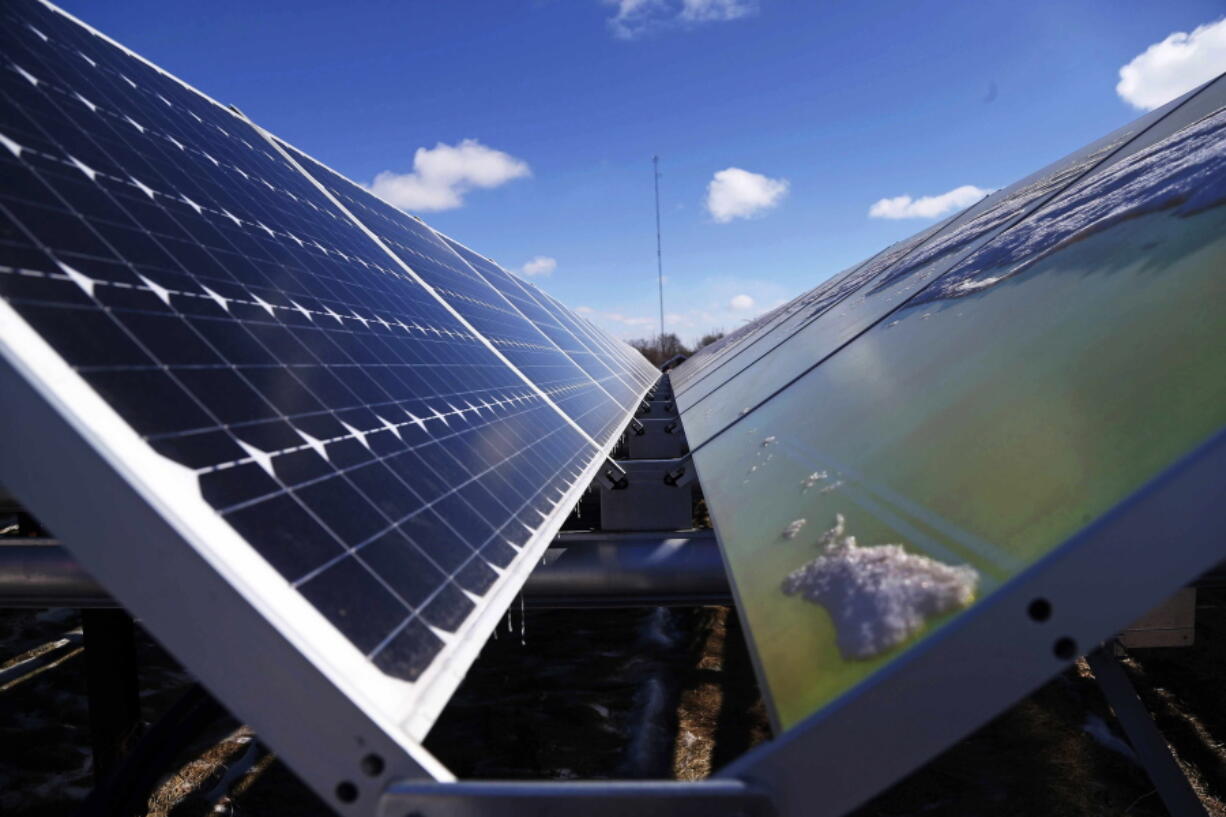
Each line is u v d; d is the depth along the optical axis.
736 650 11.15
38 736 8.70
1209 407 1.68
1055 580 1.55
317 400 2.89
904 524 2.19
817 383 5.17
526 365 8.19
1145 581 1.55
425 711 1.84
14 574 5.01
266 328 3.11
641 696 9.53
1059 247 3.70
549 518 3.92
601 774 7.78
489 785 1.64
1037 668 1.56
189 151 4.41
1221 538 1.55
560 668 10.50
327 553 2.07
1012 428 2.27
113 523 1.64
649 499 7.14
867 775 1.58
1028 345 2.82
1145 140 5.73
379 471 2.81
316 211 6.22
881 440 3.02
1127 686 2.80
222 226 3.78
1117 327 2.38
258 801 7.39
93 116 3.51
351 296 4.73
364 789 1.64
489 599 2.61
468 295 9.54
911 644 1.65
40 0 4.20
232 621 1.64
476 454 3.95
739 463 4.58
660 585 5.26
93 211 2.68
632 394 14.66
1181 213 2.84
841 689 1.65
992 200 9.49
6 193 2.29
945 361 3.43
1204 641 10.73
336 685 1.64
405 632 2.05
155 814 7.17
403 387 3.98
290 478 2.25
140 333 2.23
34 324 1.84
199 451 1.97
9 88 2.97
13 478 1.65
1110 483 1.70
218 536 1.75
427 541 2.62
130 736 6.71
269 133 7.48
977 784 7.77
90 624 6.60
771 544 2.78
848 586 2.02
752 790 1.59
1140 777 7.81
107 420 1.75
